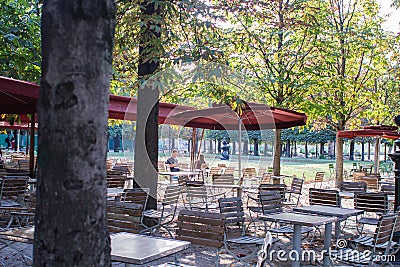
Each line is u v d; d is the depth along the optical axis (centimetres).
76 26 218
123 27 851
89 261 228
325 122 1736
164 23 798
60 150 221
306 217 610
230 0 905
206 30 873
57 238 223
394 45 1675
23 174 1005
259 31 1361
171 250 420
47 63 221
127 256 391
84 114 222
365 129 1656
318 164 4184
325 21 1441
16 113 948
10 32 1027
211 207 956
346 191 1009
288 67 1391
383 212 773
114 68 883
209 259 655
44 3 224
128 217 550
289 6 1296
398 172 662
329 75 1482
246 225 925
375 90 1969
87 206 226
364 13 1631
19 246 693
